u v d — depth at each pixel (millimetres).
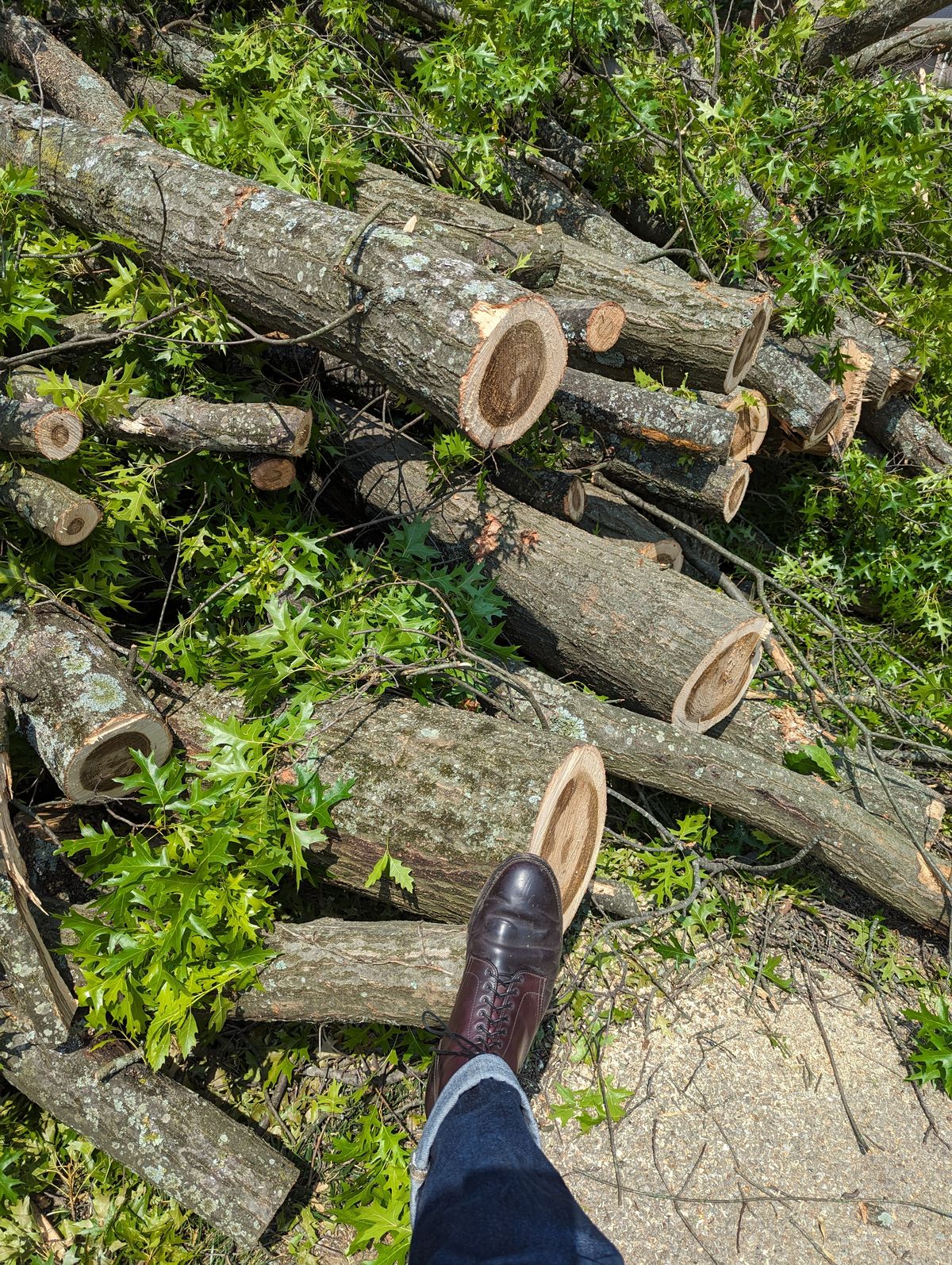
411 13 4090
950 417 4508
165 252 2580
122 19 4023
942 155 4254
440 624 2758
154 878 2035
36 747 2182
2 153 2924
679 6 4238
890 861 2771
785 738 3158
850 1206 2221
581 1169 2240
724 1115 2379
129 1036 2037
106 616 2609
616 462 3418
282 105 3188
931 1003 2725
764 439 4000
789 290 3436
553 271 3264
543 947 2014
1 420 2223
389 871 2158
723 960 2779
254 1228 1922
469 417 2164
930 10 4727
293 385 3139
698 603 2938
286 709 2416
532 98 3529
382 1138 2148
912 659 3904
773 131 4137
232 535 2664
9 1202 1991
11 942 1943
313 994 2123
